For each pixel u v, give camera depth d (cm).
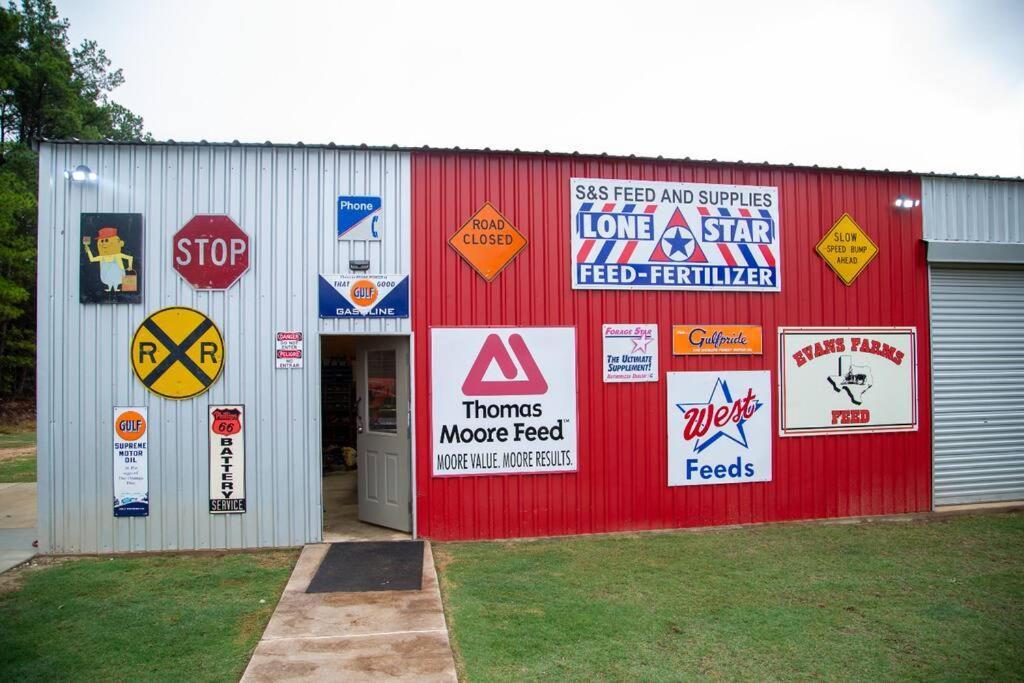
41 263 677
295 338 706
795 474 814
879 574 611
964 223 889
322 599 539
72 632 475
